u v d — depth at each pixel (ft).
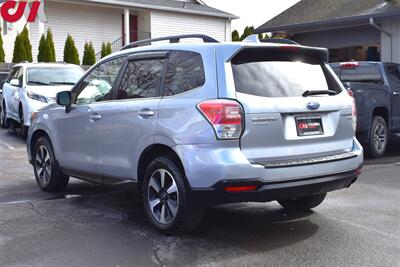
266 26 61.57
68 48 79.56
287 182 15.92
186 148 16.06
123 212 20.56
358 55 57.88
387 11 49.85
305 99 16.85
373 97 33.40
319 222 18.99
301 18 59.11
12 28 76.18
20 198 22.94
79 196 23.38
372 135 33.45
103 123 19.84
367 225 18.57
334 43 58.80
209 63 16.35
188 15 96.94
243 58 16.62
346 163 17.48
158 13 92.94
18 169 30.12
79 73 45.73
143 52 19.11
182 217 16.61
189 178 15.98
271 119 15.96
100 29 88.94
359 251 15.87
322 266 14.65
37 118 24.47
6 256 15.52
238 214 20.21
